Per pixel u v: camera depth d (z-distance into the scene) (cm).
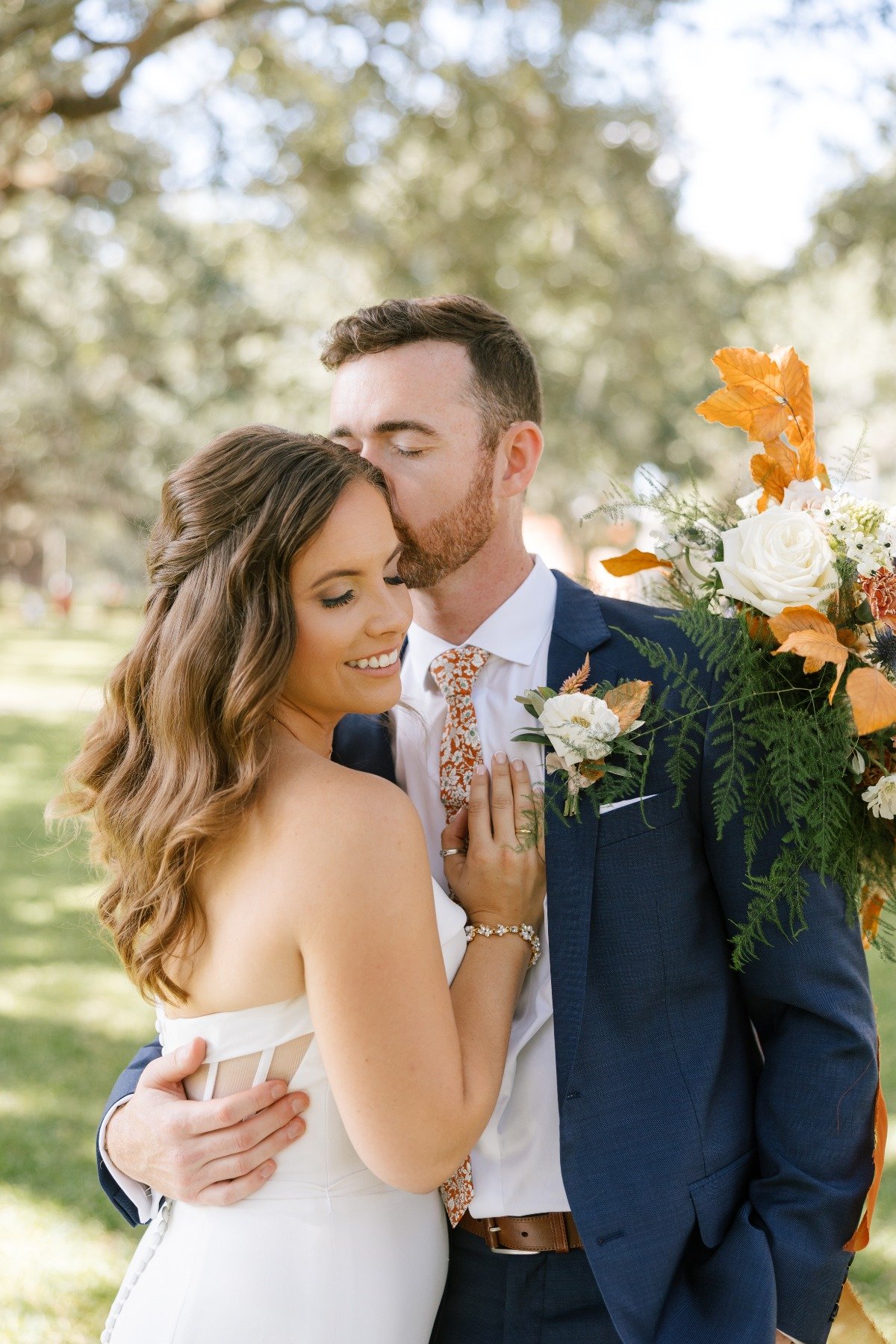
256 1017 155
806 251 1129
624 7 965
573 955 169
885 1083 441
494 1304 177
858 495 175
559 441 1250
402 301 192
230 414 1574
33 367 1925
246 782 150
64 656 2256
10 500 2548
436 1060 146
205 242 1390
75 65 989
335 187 1107
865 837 175
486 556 194
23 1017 538
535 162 1088
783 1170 168
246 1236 157
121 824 161
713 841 174
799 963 169
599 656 188
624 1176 167
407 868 148
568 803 171
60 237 1452
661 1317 164
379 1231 161
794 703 168
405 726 201
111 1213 385
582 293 1214
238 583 156
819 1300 164
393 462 186
